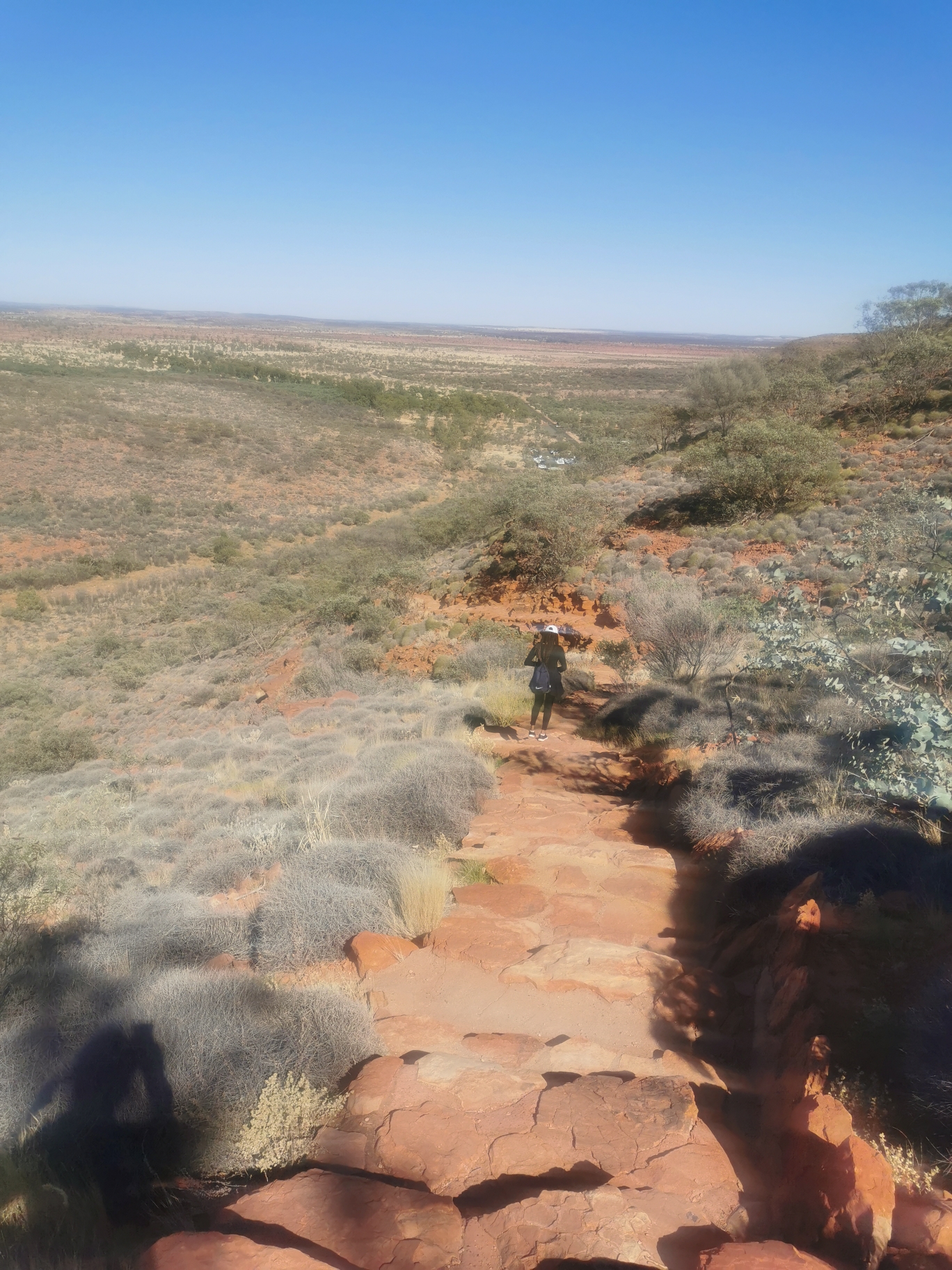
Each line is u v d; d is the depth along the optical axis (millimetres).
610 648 15586
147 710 26109
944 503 5934
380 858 5414
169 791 12391
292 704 17625
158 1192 2861
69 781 17312
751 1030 3512
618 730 9938
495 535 29984
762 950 4070
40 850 7277
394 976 4336
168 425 80188
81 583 47719
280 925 4805
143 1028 3451
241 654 31234
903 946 3605
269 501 67062
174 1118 3064
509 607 23344
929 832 4430
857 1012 3141
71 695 30156
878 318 51062
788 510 25703
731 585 18656
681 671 11516
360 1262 2195
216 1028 3451
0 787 18938
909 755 4473
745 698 9062
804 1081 2756
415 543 48469
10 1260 2549
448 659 17781
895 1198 2148
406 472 79688
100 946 5281
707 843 5637
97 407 81188
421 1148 2734
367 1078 3166
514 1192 2520
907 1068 2705
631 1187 2465
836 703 6855
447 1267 2152
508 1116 2871
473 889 5383
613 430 85312
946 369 34281
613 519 27234
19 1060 3578
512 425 101938
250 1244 2174
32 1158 3051
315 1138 2902
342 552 51719
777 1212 2303
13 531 53219
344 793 7945
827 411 37688
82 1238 2635
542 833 6676
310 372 162625
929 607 5090
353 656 20406
